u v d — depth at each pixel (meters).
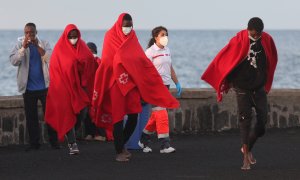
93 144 30.55
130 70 24.89
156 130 27.50
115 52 25.08
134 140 27.94
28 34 28.11
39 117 30.52
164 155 26.44
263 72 22.89
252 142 23.56
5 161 25.53
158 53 27.31
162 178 21.64
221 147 28.36
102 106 25.75
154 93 25.41
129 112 25.09
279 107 33.22
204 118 32.62
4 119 29.58
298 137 30.89
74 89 27.55
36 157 26.44
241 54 22.64
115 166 24.00
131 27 25.28
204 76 23.58
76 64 27.58
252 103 23.08
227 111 32.81
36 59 28.48
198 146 28.72
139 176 22.02
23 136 30.17
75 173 22.73
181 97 32.22
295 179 21.38
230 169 23.11
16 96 31.08
